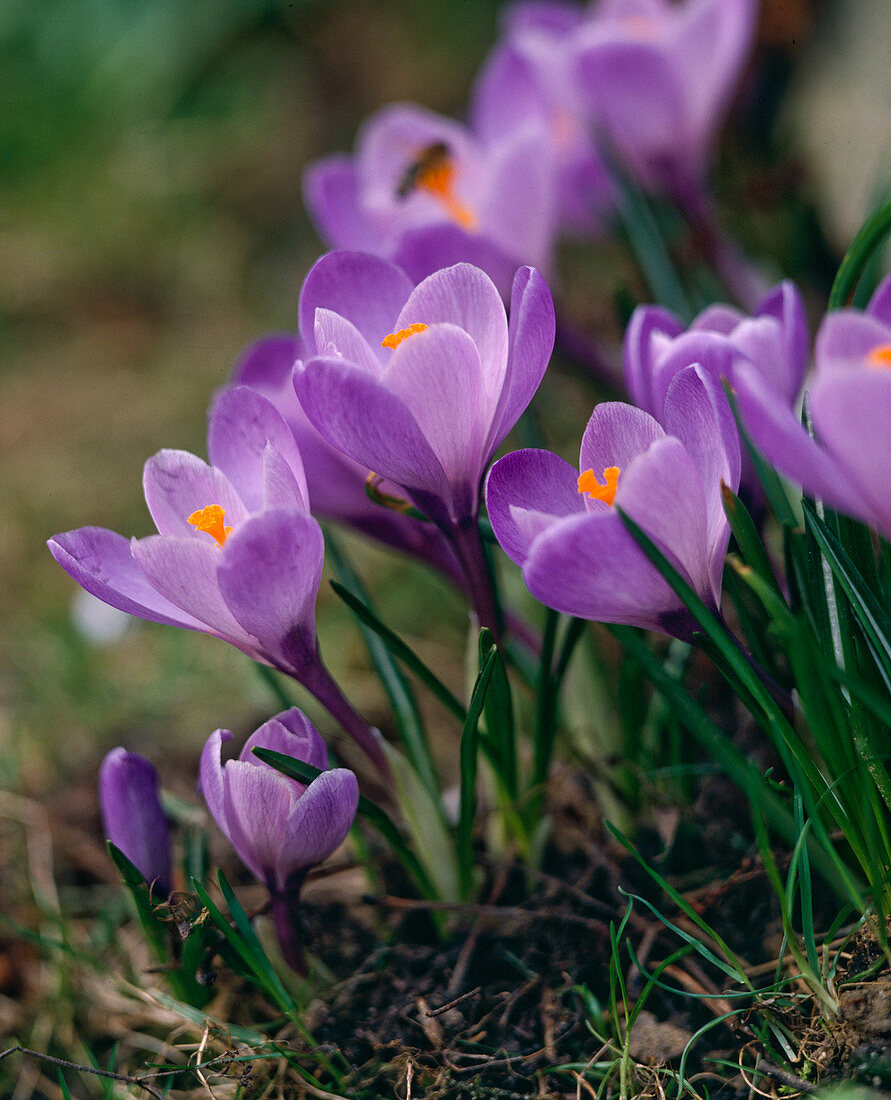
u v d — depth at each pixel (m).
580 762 0.49
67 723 0.58
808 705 0.42
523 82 0.58
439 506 0.43
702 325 0.46
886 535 0.41
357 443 0.42
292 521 0.42
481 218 0.52
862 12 0.61
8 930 0.50
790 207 0.61
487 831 0.49
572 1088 0.44
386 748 0.46
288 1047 0.45
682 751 0.48
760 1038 0.43
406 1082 0.44
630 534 0.41
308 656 0.44
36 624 0.61
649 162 0.56
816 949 0.45
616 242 0.61
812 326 0.60
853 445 0.40
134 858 0.46
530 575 0.41
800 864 0.44
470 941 0.46
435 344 0.42
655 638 0.50
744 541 0.43
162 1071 0.46
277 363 0.48
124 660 0.60
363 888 0.49
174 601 0.43
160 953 0.46
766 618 0.45
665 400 0.43
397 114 0.53
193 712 0.57
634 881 0.47
